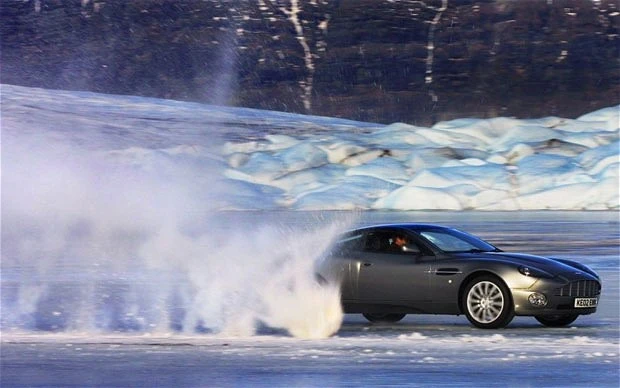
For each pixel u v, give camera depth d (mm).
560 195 166500
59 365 25875
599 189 166500
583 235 95312
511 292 32625
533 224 118125
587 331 32594
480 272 33281
